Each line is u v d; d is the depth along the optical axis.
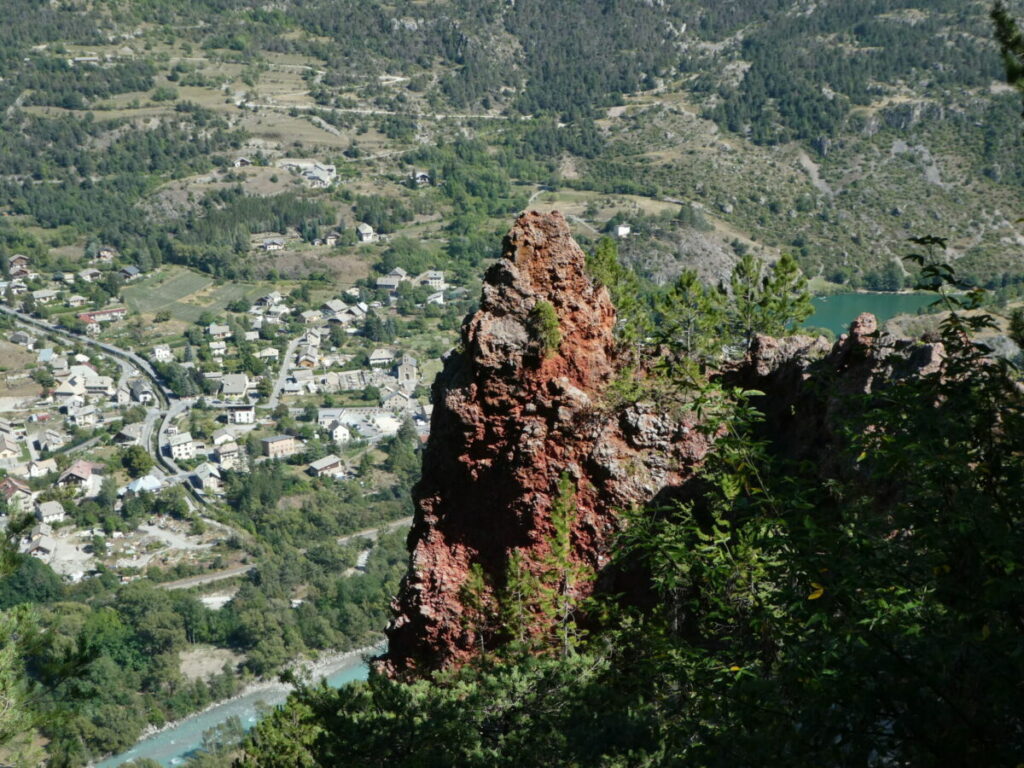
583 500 30.91
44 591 155.38
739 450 20.70
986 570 15.32
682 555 21.83
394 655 32.62
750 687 17.36
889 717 15.97
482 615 31.05
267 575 159.88
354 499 193.62
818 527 17.09
